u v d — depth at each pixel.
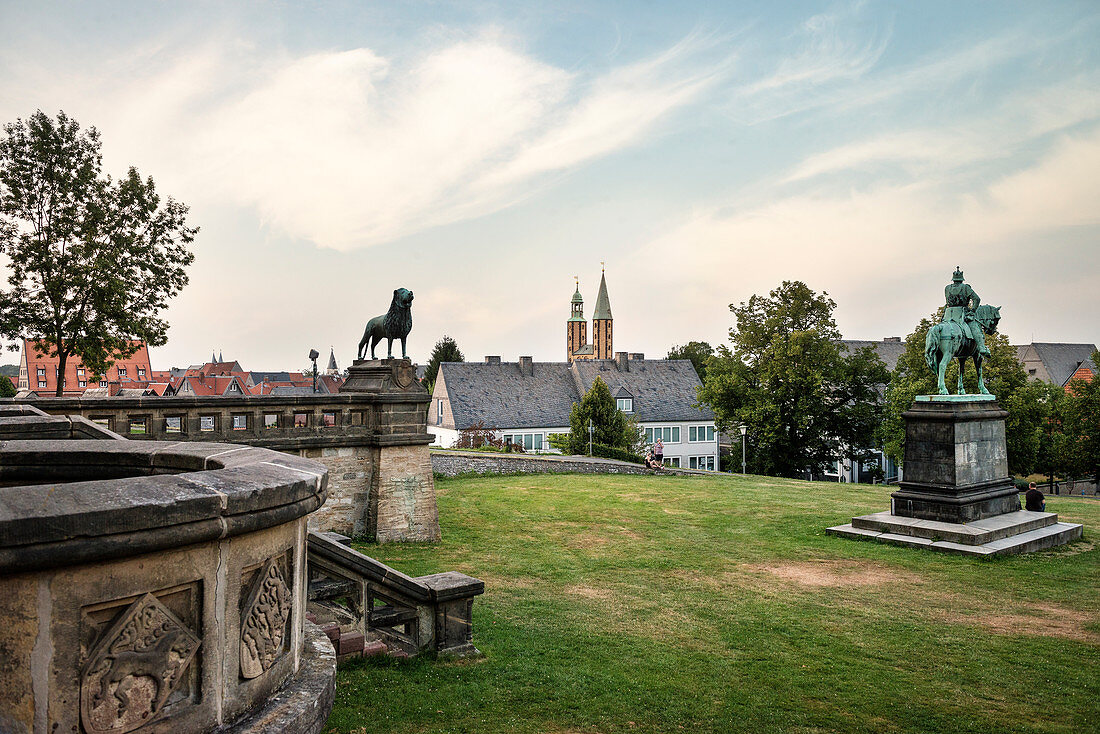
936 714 7.86
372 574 8.04
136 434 14.52
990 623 11.37
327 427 16.38
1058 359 77.56
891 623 11.27
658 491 25.45
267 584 3.31
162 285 23.31
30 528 2.38
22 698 2.47
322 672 3.70
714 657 9.52
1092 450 42.91
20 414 8.24
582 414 46.09
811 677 8.88
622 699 7.84
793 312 41.72
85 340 21.38
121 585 2.66
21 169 21.45
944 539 16.61
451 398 65.81
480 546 16.52
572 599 12.20
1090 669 9.38
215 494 2.87
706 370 45.69
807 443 42.34
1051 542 17.03
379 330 17.36
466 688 7.62
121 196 22.77
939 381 18.16
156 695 2.77
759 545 16.97
